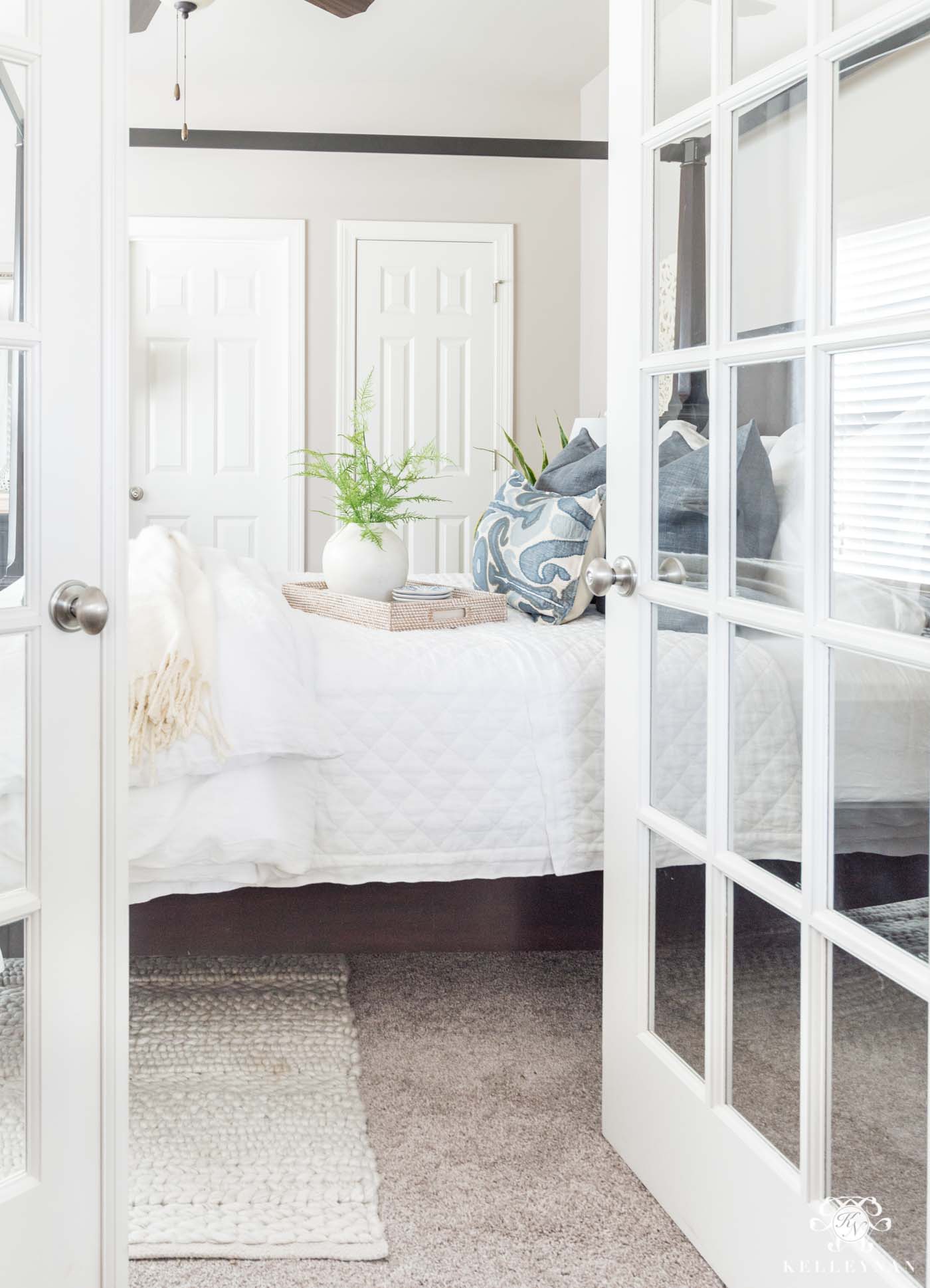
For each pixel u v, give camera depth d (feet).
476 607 7.89
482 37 14.65
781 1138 4.31
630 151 5.33
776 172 4.23
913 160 3.46
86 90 4.09
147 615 6.28
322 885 6.56
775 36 4.22
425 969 7.95
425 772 6.59
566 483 9.03
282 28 14.29
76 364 4.15
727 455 4.65
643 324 5.27
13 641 4.08
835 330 3.85
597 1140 5.80
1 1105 4.10
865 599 3.77
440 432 17.11
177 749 6.02
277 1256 4.79
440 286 16.88
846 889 3.92
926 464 3.44
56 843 4.20
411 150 15.17
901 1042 3.62
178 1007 7.20
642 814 5.34
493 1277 4.71
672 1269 4.78
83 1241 4.35
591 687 6.78
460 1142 5.73
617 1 5.38
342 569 8.13
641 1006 5.43
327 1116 5.91
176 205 16.22
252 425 16.80
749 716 4.50
